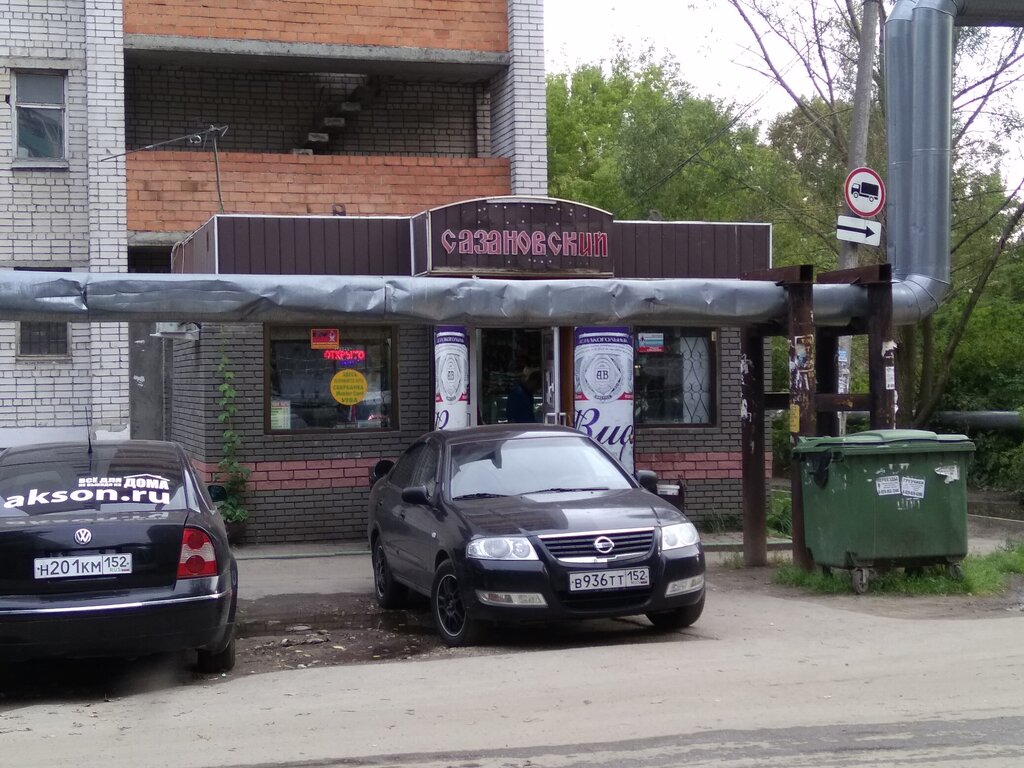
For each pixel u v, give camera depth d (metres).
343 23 17.83
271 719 6.52
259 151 19.22
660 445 15.20
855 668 7.47
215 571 7.48
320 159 17.28
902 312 12.00
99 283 10.17
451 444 9.85
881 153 21.17
